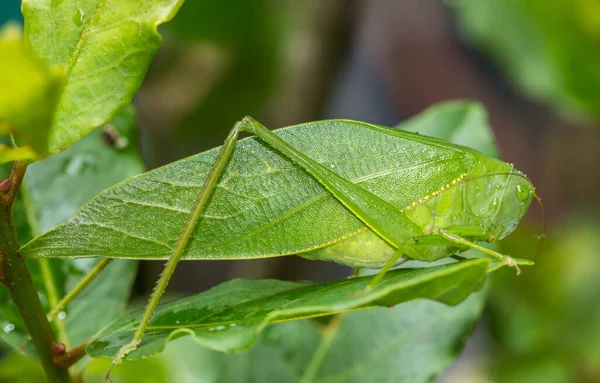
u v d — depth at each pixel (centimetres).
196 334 14
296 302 14
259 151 16
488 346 23
